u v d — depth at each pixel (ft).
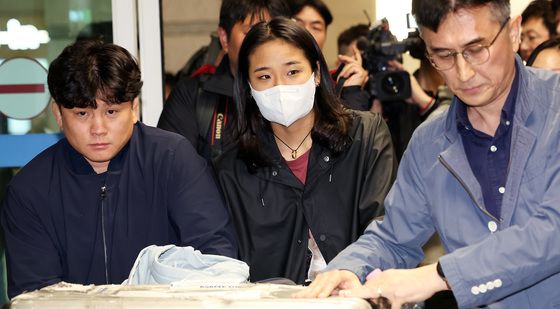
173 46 16.33
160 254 5.90
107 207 6.84
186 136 8.92
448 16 5.18
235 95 7.70
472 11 5.15
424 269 5.25
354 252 5.97
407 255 6.22
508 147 5.71
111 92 6.42
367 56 10.70
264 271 7.35
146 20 11.24
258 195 7.50
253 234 7.41
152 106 11.37
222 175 7.60
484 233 5.71
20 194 6.87
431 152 6.02
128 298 4.39
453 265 5.12
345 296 4.87
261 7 9.07
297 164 7.65
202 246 6.65
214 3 16.30
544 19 10.59
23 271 6.79
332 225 7.41
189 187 6.79
